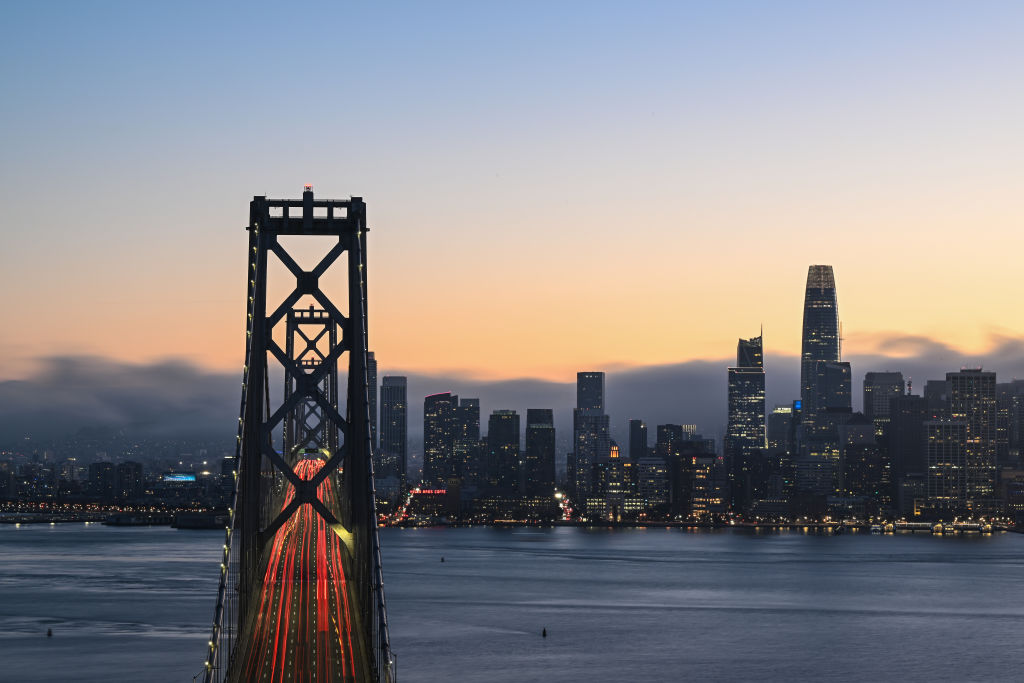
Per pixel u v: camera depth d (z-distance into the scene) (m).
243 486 109.56
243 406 106.38
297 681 96.88
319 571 163.62
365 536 105.50
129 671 166.12
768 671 185.12
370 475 106.38
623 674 178.50
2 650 185.88
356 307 113.31
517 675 174.62
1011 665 194.00
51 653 182.50
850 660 197.38
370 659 98.75
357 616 113.56
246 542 107.88
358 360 111.12
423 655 190.75
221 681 93.44
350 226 114.94
